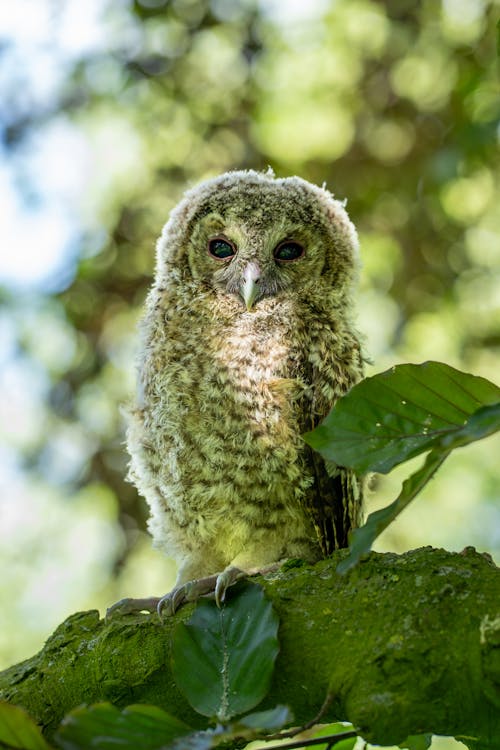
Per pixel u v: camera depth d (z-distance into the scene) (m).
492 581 5.63
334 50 18.91
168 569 17.12
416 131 18.91
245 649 5.83
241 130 19.16
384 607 5.71
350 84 19.05
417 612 5.55
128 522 17.67
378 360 17.78
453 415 5.35
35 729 4.86
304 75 18.92
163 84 19.08
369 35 18.86
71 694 6.36
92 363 18.47
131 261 18.81
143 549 17.42
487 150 16.03
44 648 6.70
